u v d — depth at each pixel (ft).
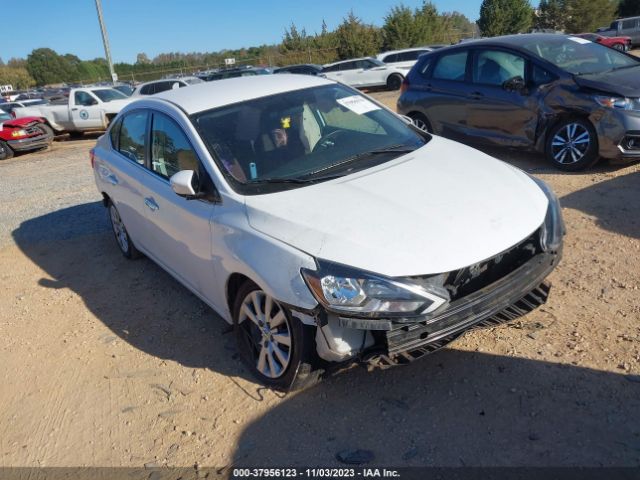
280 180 11.44
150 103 14.96
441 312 9.05
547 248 10.53
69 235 22.74
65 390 12.17
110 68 91.71
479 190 10.84
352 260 9.07
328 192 10.77
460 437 9.16
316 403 10.44
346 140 13.17
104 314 15.40
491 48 24.53
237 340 11.79
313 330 9.61
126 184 15.88
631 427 8.89
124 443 10.27
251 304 11.09
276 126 12.86
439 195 10.57
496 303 9.63
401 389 10.47
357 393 10.53
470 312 9.36
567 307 12.33
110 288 17.04
